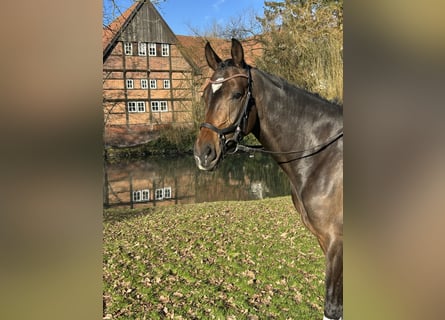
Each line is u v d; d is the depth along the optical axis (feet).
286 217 16.98
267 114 6.40
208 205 20.88
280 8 27.89
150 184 26.00
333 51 25.41
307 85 26.03
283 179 26.89
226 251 12.47
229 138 6.23
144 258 12.09
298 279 9.92
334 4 26.05
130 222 17.52
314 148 6.11
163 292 9.46
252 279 10.01
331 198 5.91
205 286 9.70
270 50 28.14
